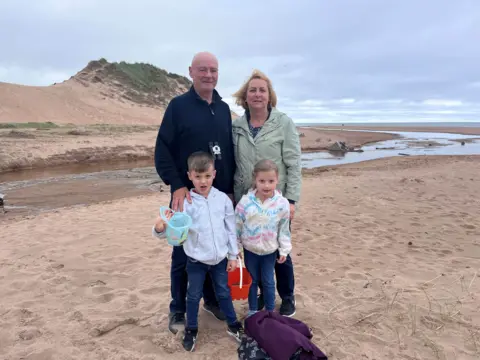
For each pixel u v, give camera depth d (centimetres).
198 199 315
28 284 454
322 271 481
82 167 1891
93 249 584
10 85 4169
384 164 1905
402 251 559
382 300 394
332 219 743
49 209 1014
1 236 674
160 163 326
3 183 1413
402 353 305
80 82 5512
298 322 314
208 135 324
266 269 339
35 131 2488
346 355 303
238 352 301
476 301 388
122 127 3250
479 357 299
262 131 342
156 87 6431
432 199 910
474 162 1811
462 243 593
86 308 391
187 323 320
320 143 3309
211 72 315
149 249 580
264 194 320
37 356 309
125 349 317
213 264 315
